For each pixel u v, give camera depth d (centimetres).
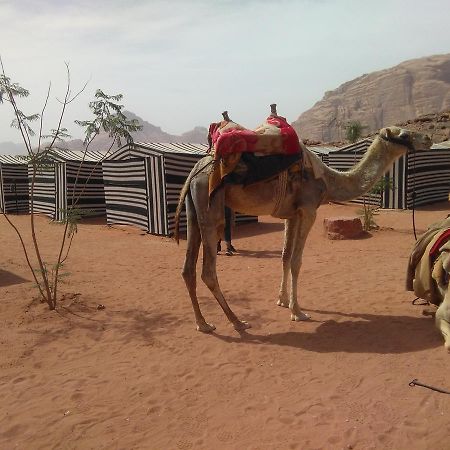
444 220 662
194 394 491
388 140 685
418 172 2181
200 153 1642
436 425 402
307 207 662
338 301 771
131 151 1656
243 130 632
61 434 429
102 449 405
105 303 812
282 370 534
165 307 787
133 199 1669
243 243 1403
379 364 527
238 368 545
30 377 545
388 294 789
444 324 557
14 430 439
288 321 692
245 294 849
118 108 816
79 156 2164
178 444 406
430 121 5494
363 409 436
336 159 2397
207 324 671
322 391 477
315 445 389
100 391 506
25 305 792
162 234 1548
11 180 2398
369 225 1515
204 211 630
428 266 632
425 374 493
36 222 1994
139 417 452
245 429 421
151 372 548
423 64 16812
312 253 1202
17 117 727
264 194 643
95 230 1708
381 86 17000
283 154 635
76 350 619
